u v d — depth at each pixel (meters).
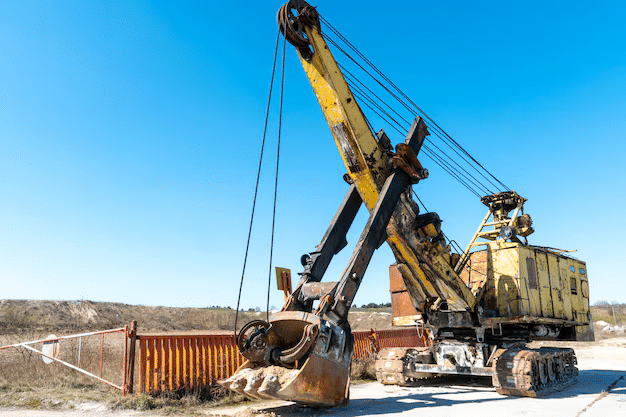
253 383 7.40
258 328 7.86
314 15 8.18
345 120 8.37
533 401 9.47
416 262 10.00
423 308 11.51
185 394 9.28
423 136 9.96
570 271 13.97
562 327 13.95
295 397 6.99
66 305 36.75
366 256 8.16
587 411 8.30
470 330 12.10
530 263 11.99
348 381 7.82
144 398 8.48
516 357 10.29
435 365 11.94
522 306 11.20
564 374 12.39
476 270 12.00
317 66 8.35
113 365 11.84
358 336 16.84
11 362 11.65
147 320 37.97
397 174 8.91
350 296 7.86
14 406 7.96
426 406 8.91
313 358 7.23
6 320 30.27
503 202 13.45
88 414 7.61
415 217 9.62
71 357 12.23
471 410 8.41
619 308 67.81
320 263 8.78
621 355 22.39
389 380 12.50
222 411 8.43
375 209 8.41
